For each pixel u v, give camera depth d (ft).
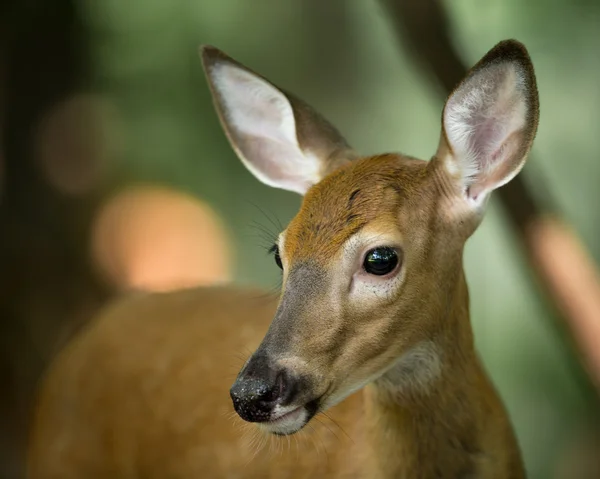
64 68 51.01
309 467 27.94
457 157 25.35
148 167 59.06
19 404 45.60
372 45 66.18
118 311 35.19
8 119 48.91
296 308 23.47
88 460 33.63
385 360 24.53
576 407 52.19
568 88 56.18
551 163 56.65
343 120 65.41
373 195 24.57
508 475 27.09
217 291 34.65
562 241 33.88
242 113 29.48
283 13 65.31
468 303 26.55
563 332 34.78
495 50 24.45
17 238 48.21
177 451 31.17
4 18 47.83
